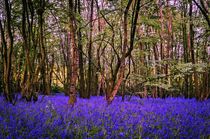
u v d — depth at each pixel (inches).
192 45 728.3
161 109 448.5
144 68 706.8
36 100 511.2
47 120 292.4
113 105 482.3
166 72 686.5
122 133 262.8
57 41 916.6
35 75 513.3
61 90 1317.7
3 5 570.9
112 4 556.7
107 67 1021.2
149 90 933.2
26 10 482.0
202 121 347.9
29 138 227.3
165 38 778.8
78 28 538.9
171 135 271.6
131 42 477.4
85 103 501.7
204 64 399.9
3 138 217.6
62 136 243.9
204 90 765.3
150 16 661.3
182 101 676.7
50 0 556.1
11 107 371.6
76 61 464.1
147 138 251.9
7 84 448.8
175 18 824.9
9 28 451.5
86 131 265.7
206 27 573.9
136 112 403.2
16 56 760.3
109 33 628.4
